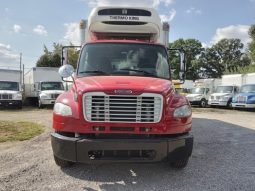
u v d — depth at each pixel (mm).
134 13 8328
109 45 7070
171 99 5750
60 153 5551
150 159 5438
